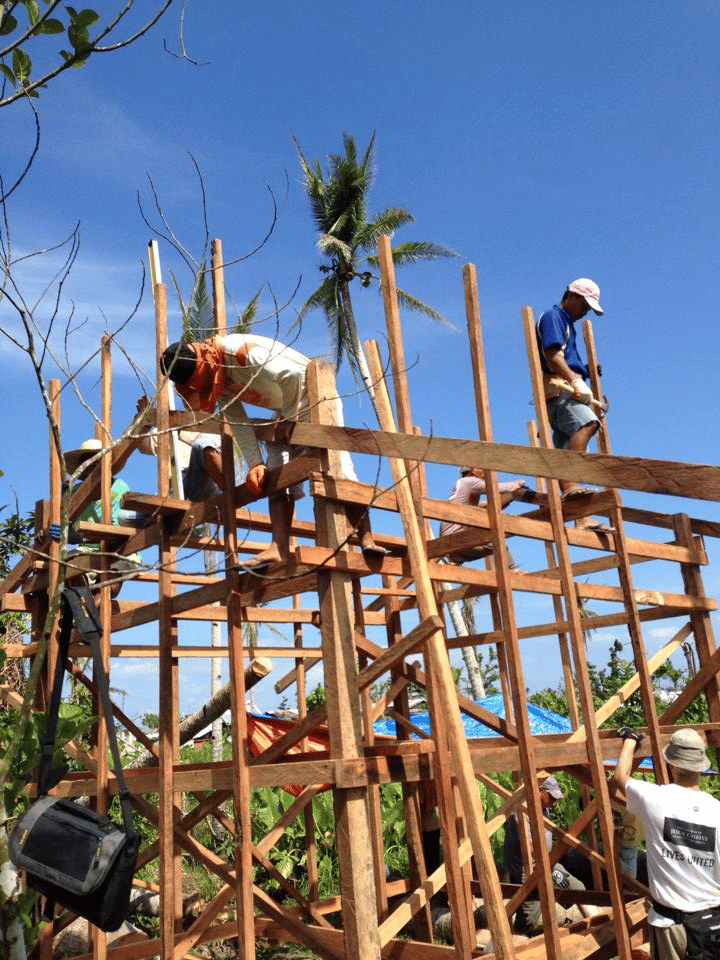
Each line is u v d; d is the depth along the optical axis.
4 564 8.16
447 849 4.41
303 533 6.13
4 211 2.81
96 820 3.21
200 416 4.71
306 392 4.68
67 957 6.98
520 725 4.84
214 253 5.21
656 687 16.11
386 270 4.77
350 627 4.29
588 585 5.85
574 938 5.34
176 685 4.98
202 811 5.55
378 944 3.93
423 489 5.59
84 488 5.79
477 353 4.89
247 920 4.20
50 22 2.87
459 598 6.88
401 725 6.93
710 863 4.66
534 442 7.66
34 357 2.76
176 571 3.87
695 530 6.75
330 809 9.81
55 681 3.35
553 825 5.55
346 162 25.95
